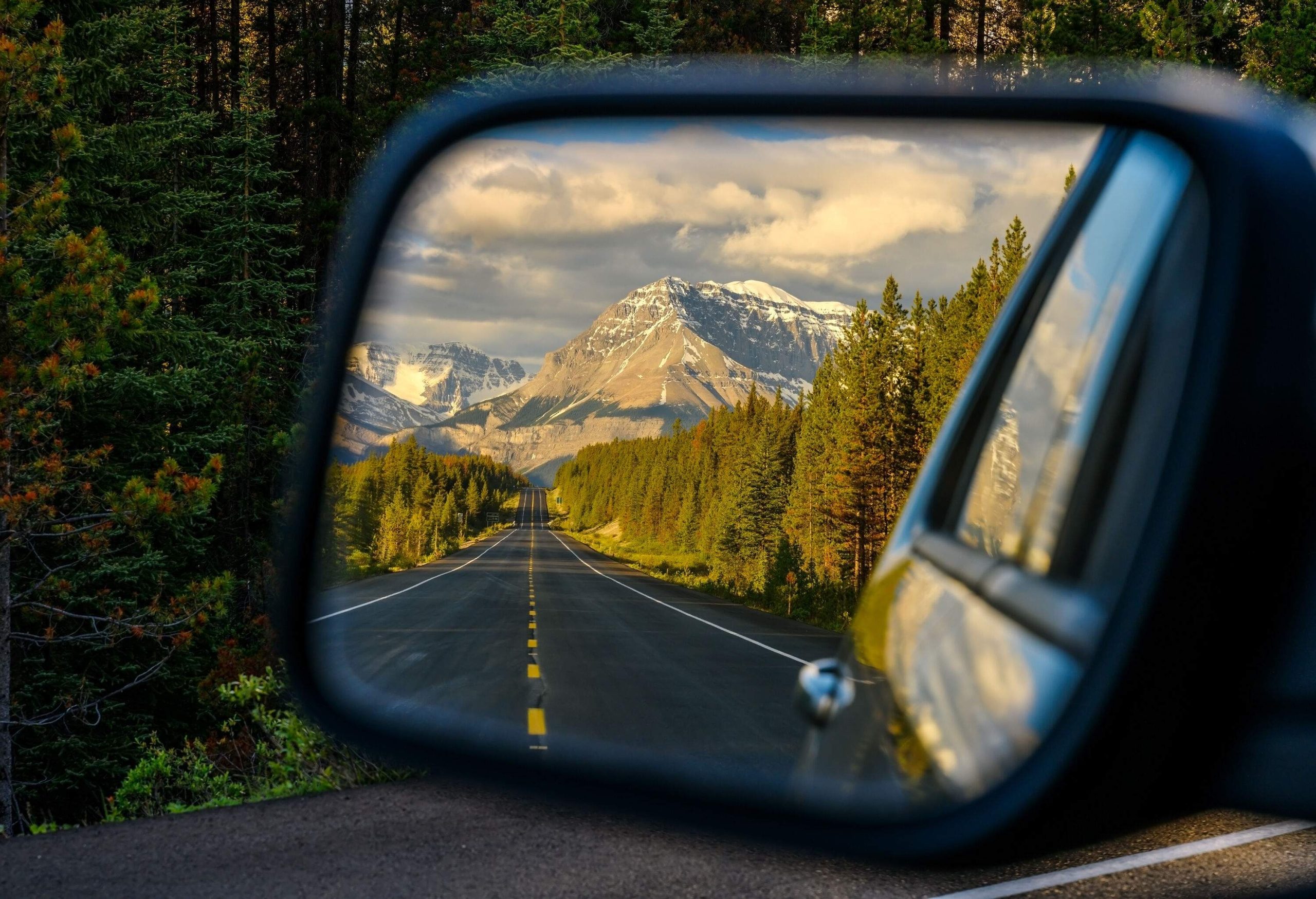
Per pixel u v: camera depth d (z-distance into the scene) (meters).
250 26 37.56
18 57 12.73
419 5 34.84
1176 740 0.94
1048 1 23.36
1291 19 20.83
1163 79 1.69
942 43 26.11
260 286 24.47
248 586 21.16
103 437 17.39
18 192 13.05
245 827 5.64
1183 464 1.02
